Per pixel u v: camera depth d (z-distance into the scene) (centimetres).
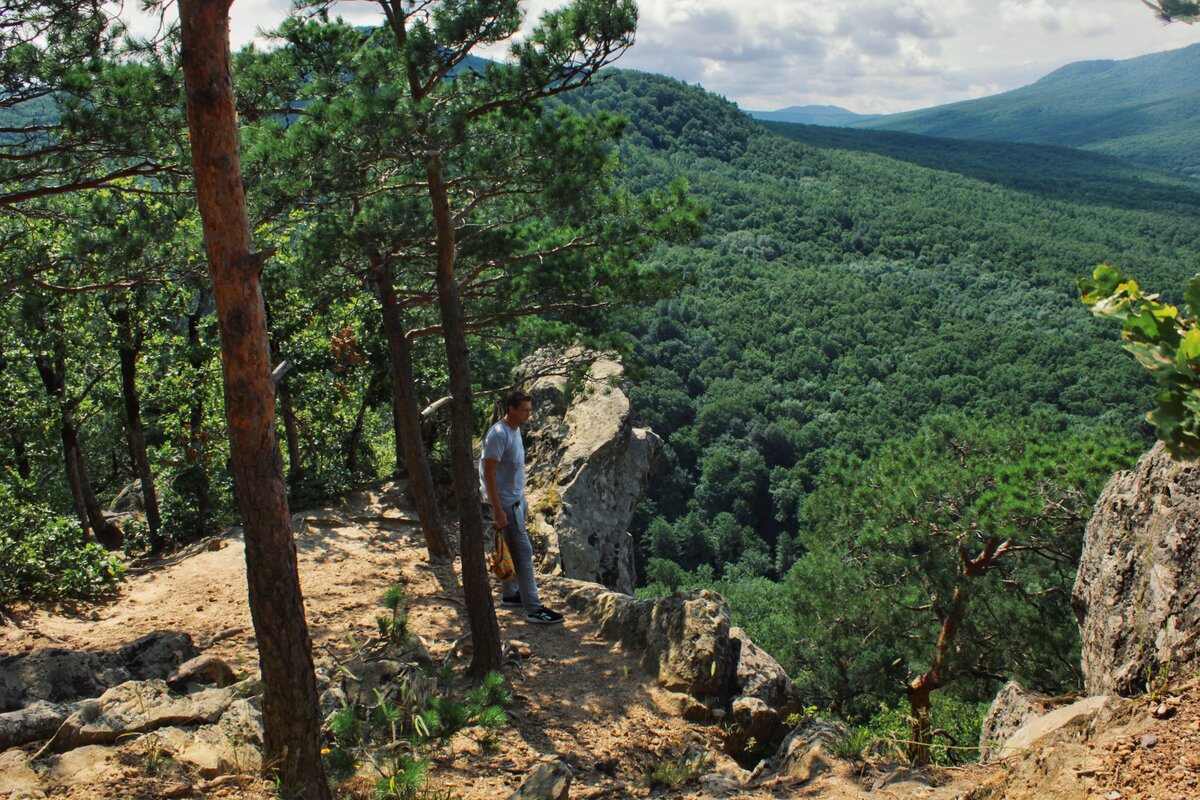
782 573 7075
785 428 8519
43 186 929
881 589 1575
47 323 1495
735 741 614
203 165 389
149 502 1725
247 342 400
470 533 680
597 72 852
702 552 7462
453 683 624
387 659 646
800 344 10488
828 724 511
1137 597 471
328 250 941
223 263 393
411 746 480
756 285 12450
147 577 1053
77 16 823
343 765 432
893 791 381
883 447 1741
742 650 723
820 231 16112
